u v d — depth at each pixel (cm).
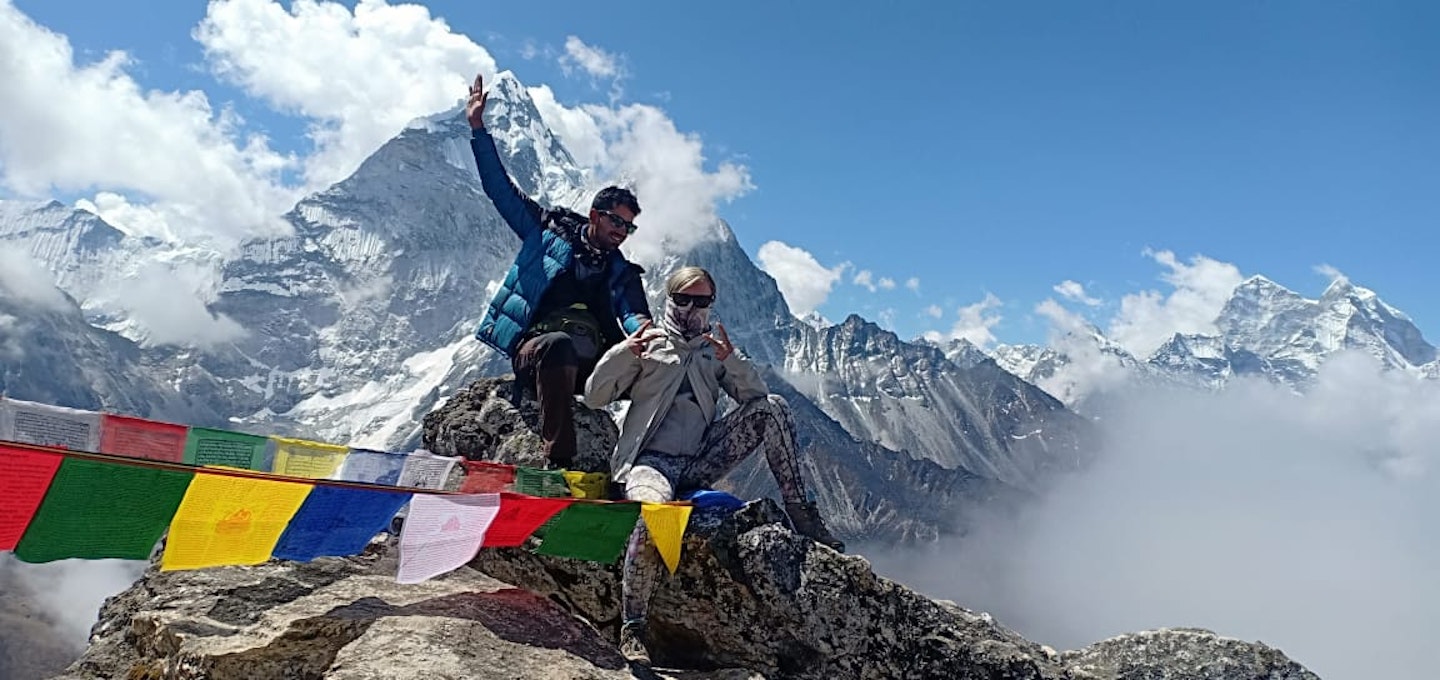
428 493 199
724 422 289
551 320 308
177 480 159
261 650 210
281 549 177
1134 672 293
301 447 198
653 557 253
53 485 145
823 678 254
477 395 331
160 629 225
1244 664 291
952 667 261
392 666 200
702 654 263
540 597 253
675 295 285
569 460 288
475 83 335
